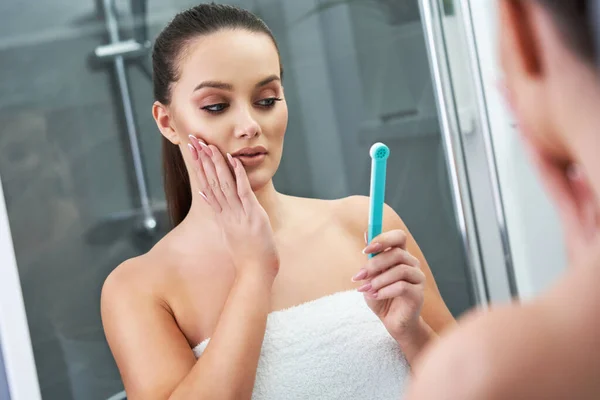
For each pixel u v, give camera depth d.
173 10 1.47
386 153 0.67
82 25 1.43
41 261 1.40
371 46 1.47
